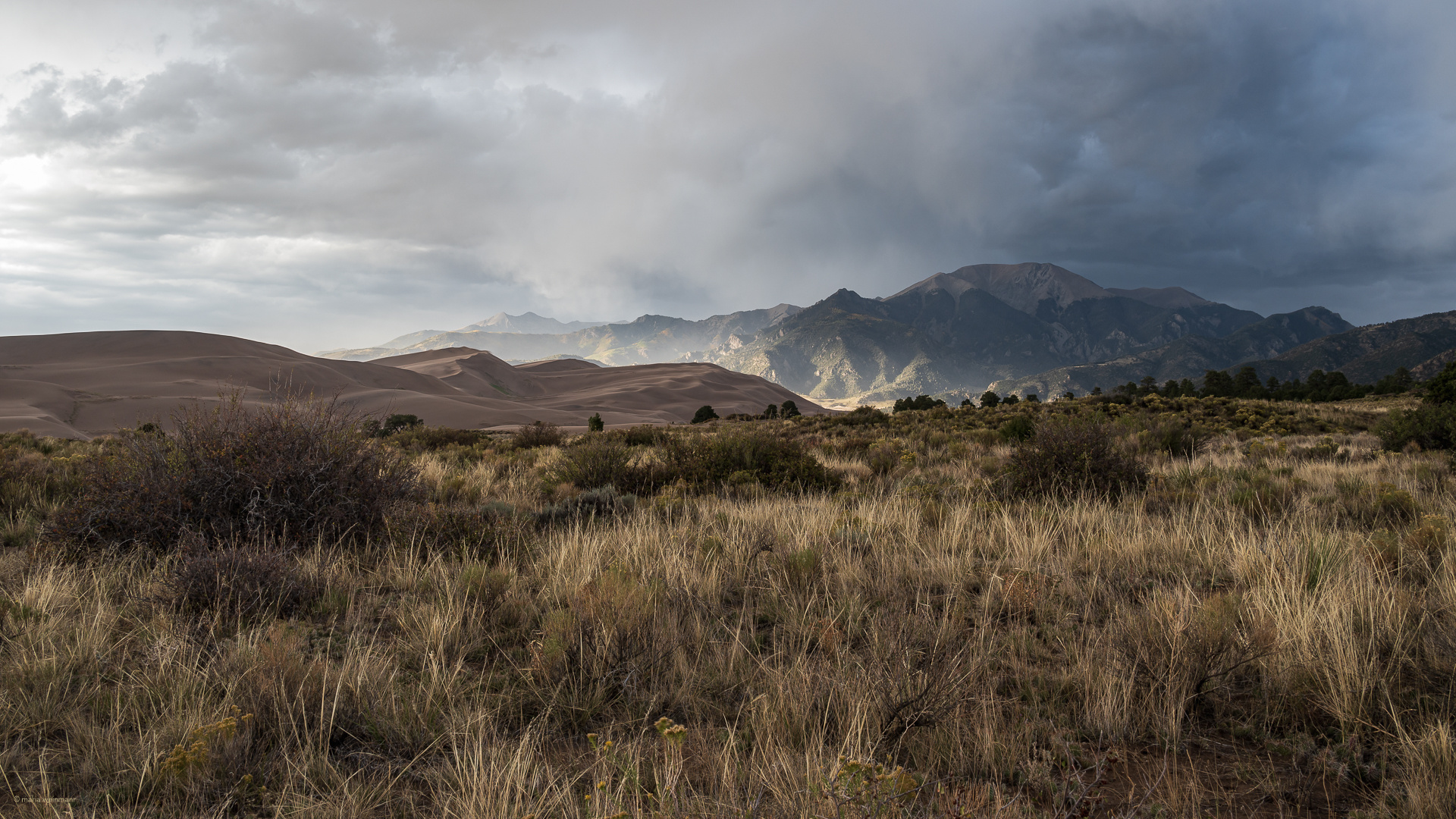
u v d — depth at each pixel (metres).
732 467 13.16
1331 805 2.79
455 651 4.61
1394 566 5.65
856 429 29.88
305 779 3.02
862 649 4.39
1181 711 3.40
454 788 2.99
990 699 3.50
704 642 4.54
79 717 3.54
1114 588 5.57
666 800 2.68
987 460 15.19
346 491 7.72
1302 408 36.47
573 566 6.41
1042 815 2.62
